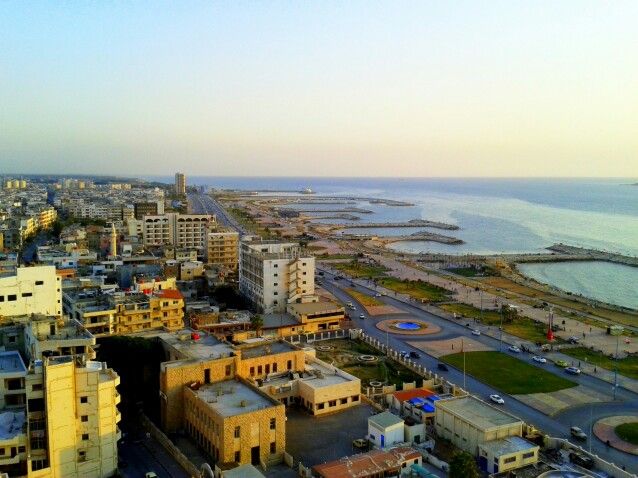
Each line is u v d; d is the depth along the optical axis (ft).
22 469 298.35
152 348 439.22
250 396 373.81
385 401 446.60
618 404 459.73
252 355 444.96
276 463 348.18
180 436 378.12
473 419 369.30
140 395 434.71
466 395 416.26
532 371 536.83
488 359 572.51
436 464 344.49
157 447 362.53
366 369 543.80
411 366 545.03
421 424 381.40
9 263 638.12
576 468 349.82
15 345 398.62
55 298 488.02
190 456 348.38
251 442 342.03
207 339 460.14
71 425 309.83
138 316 548.72
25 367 347.77
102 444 319.88
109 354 429.38
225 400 365.20
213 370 398.01
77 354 349.20
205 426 354.74
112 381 322.55
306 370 458.09
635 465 360.89
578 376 524.52
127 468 333.83
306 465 342.03
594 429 413.80
